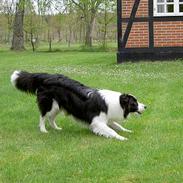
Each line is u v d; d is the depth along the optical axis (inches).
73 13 1692.9
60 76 310.7
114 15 1587.1
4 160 246.4
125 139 283.6
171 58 708.0
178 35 703.7
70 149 263.6
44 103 307.9
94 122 293.4
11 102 418.3
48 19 1750.7
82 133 303.4
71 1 1540.4
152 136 289.4
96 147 265.7
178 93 448.1
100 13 1595.7
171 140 277.9
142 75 568.1
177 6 705.0
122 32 710.5
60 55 1090.1
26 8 1505.9
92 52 1236.5
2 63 888.9
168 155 248.4
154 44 707.4
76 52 1259.8
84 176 220.1
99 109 293.6
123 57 713.0
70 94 300.8
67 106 302.8
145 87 482.6
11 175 221.8
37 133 305.9
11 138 294.7
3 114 370.0
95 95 296.7
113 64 719.7
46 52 1299.2
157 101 411.5
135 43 710.5
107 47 1445.6
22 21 1443.2
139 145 268.2
